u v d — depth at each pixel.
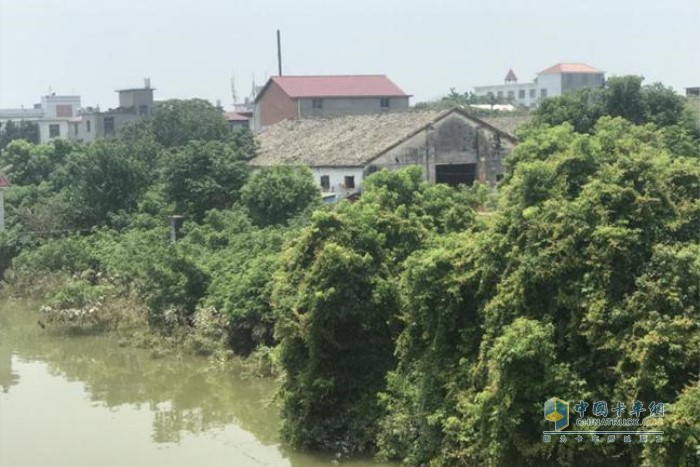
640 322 12.05
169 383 21.92
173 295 25.11
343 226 17.05
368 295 16.16
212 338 23.77
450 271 14.59
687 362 11.63
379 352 16.34
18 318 30.45
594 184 13.47
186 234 32.22
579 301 12.64
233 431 18.05
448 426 13.45
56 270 33.62
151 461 16.16
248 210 32.56
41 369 23.59
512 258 13.66
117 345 25.78
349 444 15.77
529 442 12.41
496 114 56.09
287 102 64.19
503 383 12.47
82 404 20.20
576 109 34.38
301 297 16.12
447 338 14.45
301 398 16.20
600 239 12.84
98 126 78.94
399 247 17.89
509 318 13.37
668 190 13.56
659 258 12.48
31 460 16.27
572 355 12.70
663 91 34.81
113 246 32.94
